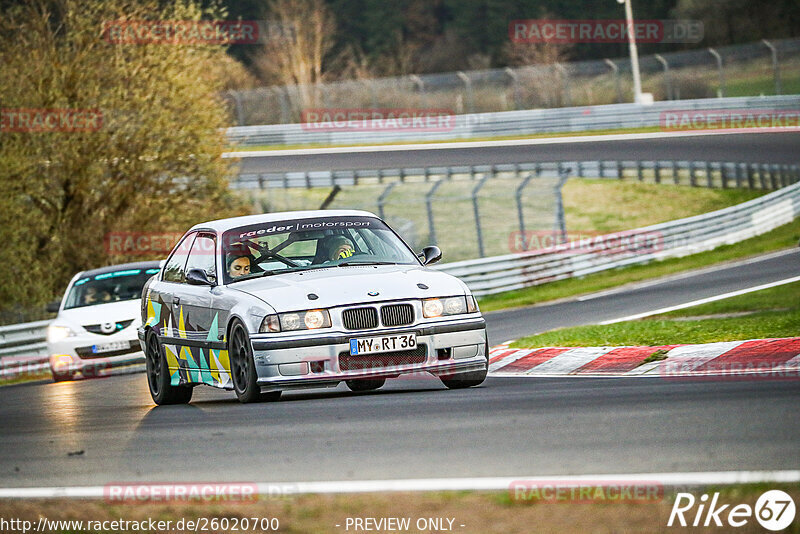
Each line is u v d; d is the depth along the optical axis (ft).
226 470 66.23
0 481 69.77
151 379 123.54
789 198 372.17
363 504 53.72
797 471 54.03
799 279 229.04
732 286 232.73
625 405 80.94
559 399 88.48
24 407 132.26
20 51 319.27
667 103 566.36
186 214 332.19
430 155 539.70
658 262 323.98
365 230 114.83
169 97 326.03
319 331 98.07
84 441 85.81
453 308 102.17
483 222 444.96
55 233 324.39
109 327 187.21
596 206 453.17
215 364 107.45
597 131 577.02
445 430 74.79
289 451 71.05
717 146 501.15
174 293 116.98
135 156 320.91
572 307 238.07
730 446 61.57
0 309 310.65
